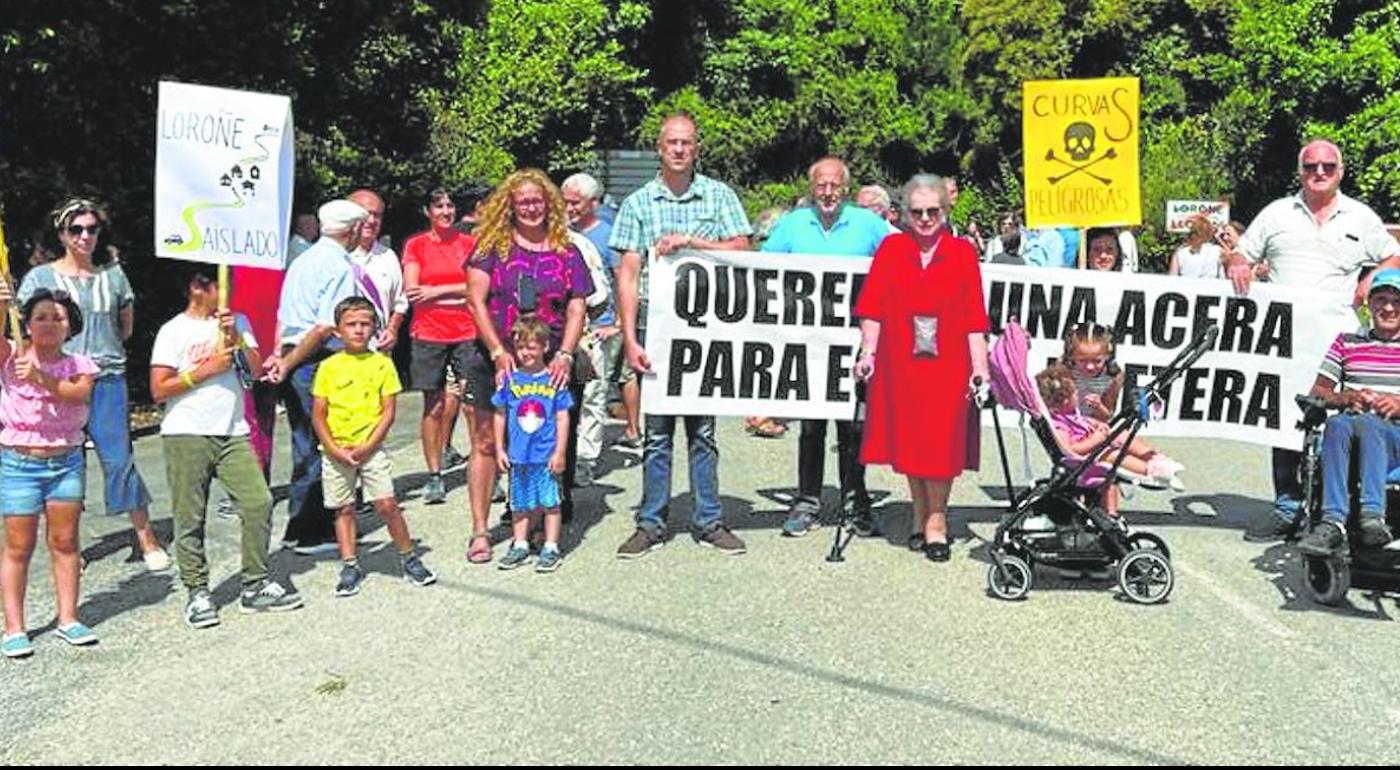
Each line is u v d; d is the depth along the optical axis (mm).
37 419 5758
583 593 6684
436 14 17875
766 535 7934
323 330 7379
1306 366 7895
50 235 9336
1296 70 27531
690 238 7645
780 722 4984
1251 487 9383
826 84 32969
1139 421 6605
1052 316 8156
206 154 6293
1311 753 4723
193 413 6168
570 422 7738
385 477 6727
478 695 5273
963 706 5152
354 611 6402
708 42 34938
